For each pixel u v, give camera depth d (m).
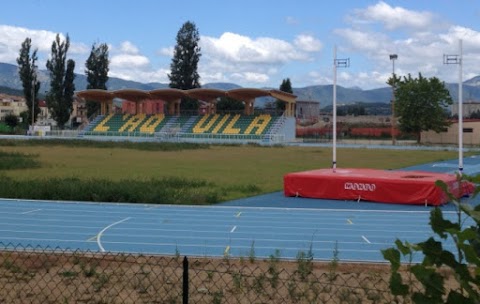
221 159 47.75
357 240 14.98
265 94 86.94
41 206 20.81
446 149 69.56
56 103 102.94
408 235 15.77
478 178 4.20
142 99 96.81
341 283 9.99
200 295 9.23
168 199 21.91
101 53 109.69
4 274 10.53
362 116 149.50
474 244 3.79
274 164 42.53
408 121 81.38
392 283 4.14
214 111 95.00
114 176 31.58
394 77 83.12
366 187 23.06
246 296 9.12
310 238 15.19
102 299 9.02
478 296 3.77
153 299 9.02
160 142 74.81
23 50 105.69
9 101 164.88
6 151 53.97
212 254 13.03
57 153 53.41
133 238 15.08
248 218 18.55
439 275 4.00
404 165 43.78
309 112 154.25
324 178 23.80
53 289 9.55
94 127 94.56
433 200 21.67
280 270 10.98
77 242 14.52
